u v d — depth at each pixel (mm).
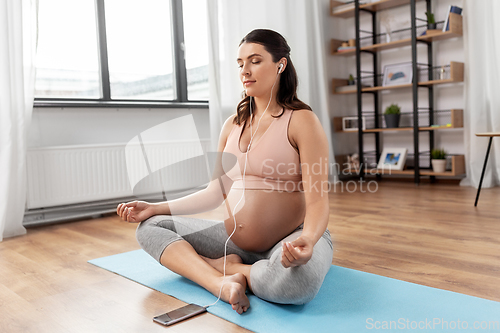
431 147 4219
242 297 1255
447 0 4078
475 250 1874
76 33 3252
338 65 4840
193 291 1482
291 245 1080
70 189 2959
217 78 3549
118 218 2986
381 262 1760
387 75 4434
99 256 2018
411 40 3977
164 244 1484
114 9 3473
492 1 3570
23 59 2607
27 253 2137
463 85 4012
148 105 3475
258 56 1314
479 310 1233
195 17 3891
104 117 3287
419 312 1232
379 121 4691
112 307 1378
